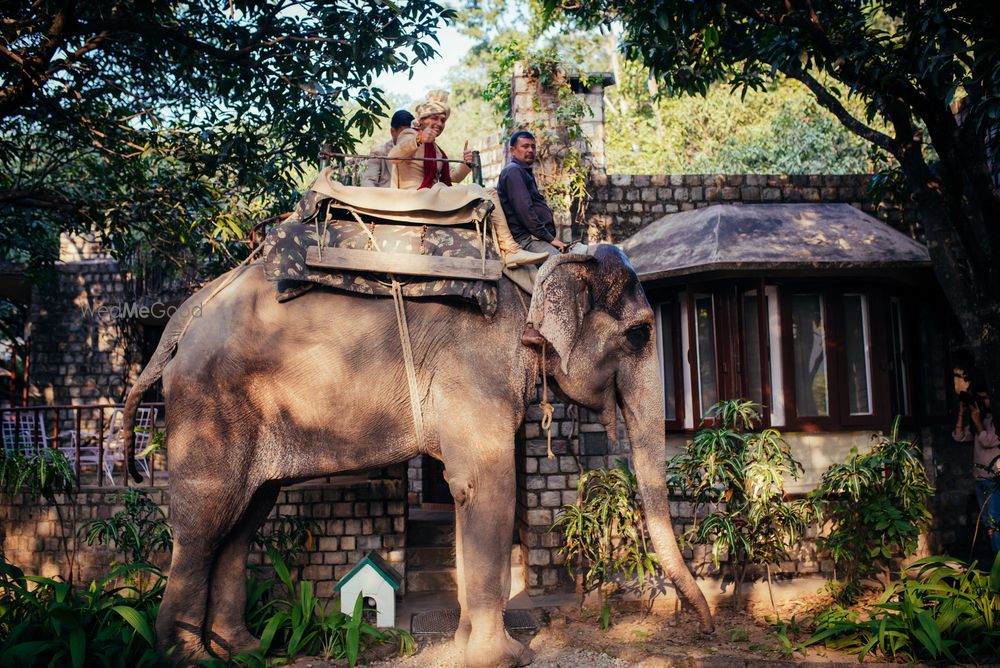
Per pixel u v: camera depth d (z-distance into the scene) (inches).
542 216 224.4
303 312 202.1
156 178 345.1
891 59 246.7
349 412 201.3
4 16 284.5
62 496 303.6
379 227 207.8
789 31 253.4
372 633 218.5
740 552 250.1
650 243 307.9
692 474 253.4
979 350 253.1
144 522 269.0
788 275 287.6
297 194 343.9
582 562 293.3
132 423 214.1
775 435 243.4
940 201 259.9
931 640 190.4
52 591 221.6
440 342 203.9
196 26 313.4
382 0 292.0
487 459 198.4
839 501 261.6
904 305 317.1
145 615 196.9
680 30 274.4
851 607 243.4
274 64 307.3
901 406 312.2
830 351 295.9
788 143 623.8
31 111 314.7
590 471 257.9
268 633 212.4
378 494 291.3
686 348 302.5
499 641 196.2
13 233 403.9
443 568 308.5
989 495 257.8
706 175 331.6
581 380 210.8
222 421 197.3
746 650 208.5
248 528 216.8
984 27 219.6
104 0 284.4
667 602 263.9
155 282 371.2
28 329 528.7
